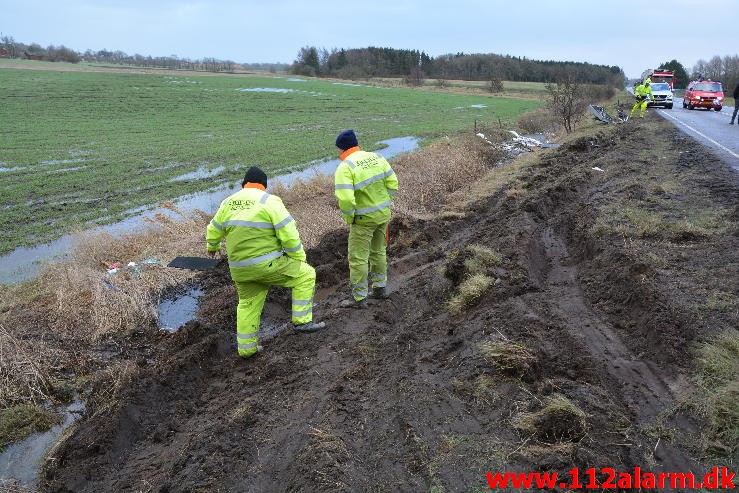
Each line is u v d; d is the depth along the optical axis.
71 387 5.52
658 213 8.13
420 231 9.58
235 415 4.45
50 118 30.58
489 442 3.51
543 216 9.35
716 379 3.89
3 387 5.33
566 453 3.29
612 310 5.27
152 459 4.23
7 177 15.94
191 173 16.86
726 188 9.52
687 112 28.92
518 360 4.12
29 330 6.50
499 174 14.50
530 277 6.33
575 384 3.97
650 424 3.60
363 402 4.38
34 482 4.22
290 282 5.61
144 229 10.43
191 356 5.53
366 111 38.62
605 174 12.39
